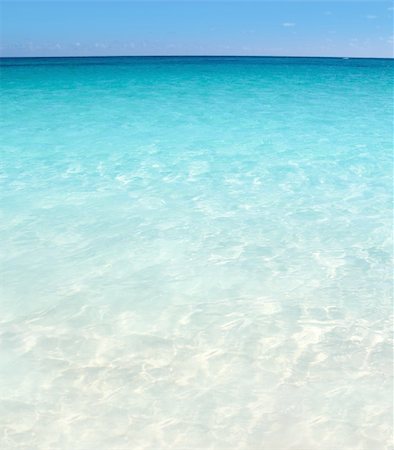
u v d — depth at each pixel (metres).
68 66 45.16
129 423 3.90
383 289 5.82
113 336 4.94
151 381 4.34
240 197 8.75
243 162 10.93
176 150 11.89
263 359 4.61
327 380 4.34
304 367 4.50
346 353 4.69
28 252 6.63
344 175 10.03
